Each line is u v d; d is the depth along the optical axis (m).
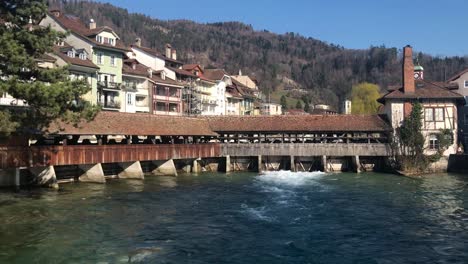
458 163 44.91
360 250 17.83
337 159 49.03
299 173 46.22
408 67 47.97
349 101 119.19
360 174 44.88
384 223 22.39
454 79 58.91
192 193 31.75
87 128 34.38
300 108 136.50
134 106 58.72
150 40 186.38
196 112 71.75
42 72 21.23
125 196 29.36
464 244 18.61
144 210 25.06
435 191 32.56
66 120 21.39
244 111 94.75
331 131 47.78
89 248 17.39
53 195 28.38
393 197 30.14
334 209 26.03
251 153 48.28
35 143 33.03
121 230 20.33
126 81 58.59
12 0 21.12
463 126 57.31
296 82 192.88
